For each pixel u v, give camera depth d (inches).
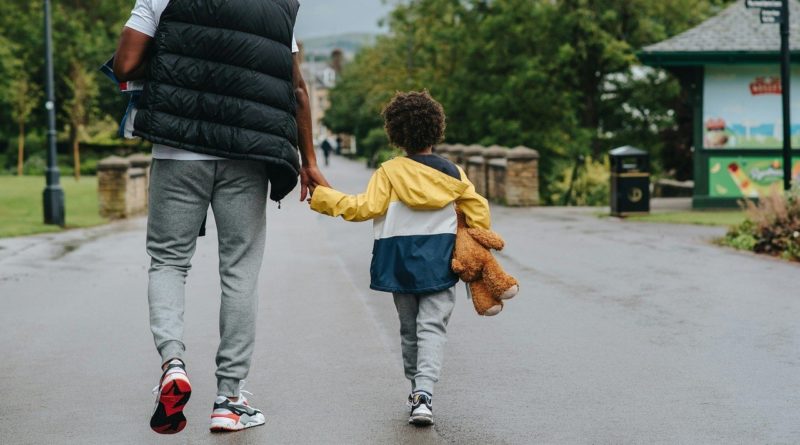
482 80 1392.7
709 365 224.5
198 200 163.6
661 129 1346.0
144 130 157.2
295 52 167.8
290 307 306.8
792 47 759.7
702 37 783.7
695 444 163.0
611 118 1424.7
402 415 180.4
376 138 2326.5
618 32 1317.7
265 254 467.5
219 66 157.9
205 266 414.0
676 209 784.3
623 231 574.6
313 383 205.9
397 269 171.8
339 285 357.4
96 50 2101.4
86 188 1312.7
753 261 420.8
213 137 158.2
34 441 163.8
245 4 158.9
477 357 234.7
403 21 1594.5
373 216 173.0
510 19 1332.4
